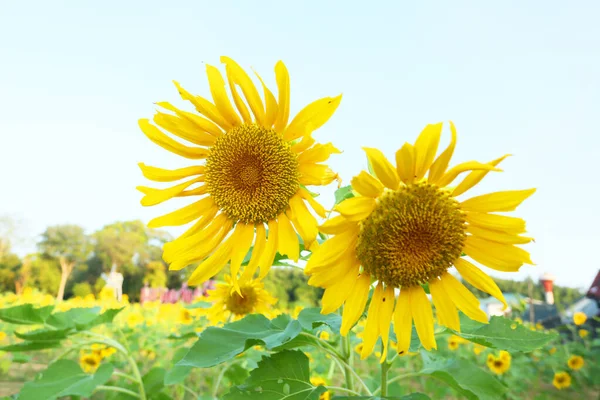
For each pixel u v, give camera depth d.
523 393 1.50
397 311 0.32
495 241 0.31
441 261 0.32
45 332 0.53
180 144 0.37
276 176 0.34
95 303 1.72
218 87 0.37
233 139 0.36
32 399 0.49
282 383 0.35
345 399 0.32
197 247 0.36
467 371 0.39
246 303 0.73
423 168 0.31
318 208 0.32
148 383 0.65
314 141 0.34
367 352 0.31
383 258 0.31
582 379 1.56
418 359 1.44
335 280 0.31
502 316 0.38
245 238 0.35
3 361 1.16
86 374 0.55
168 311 1.61
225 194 0.36
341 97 0.34
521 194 0.31
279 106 0.35
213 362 0.35
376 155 0.30
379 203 0.32
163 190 0.37
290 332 0.36
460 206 0.32
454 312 0.32
